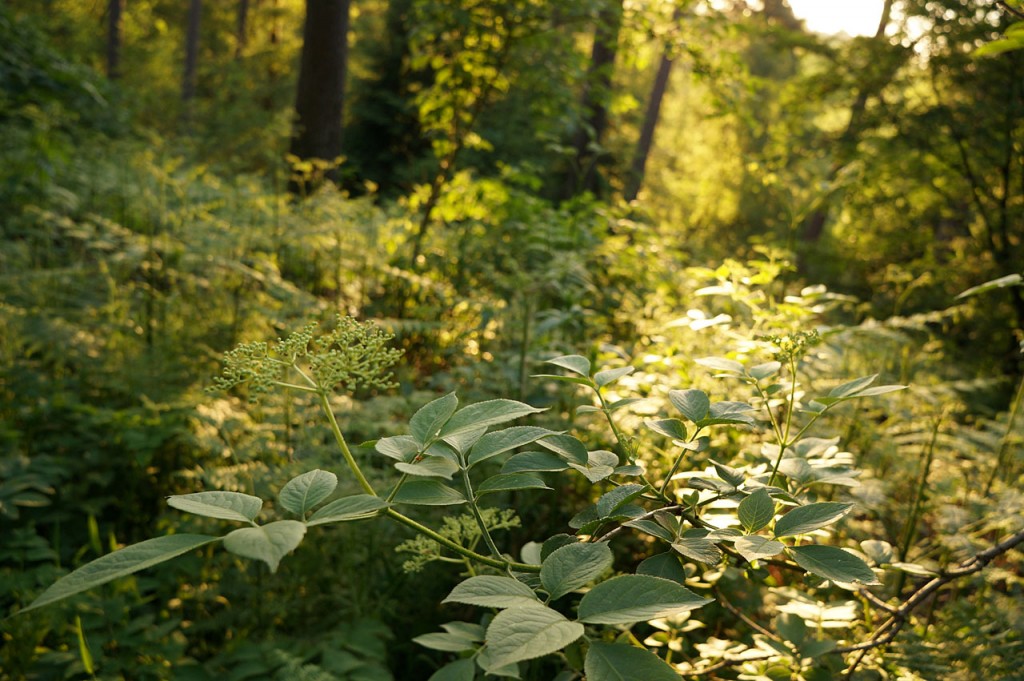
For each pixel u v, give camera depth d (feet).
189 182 16.01
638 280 17.66
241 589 8.09
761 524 3.62
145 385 11.16
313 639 7.52
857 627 6.93
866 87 29.94
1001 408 18.19
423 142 54.70
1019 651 5.90
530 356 11.15
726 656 5.82
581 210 21.09
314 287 15.39
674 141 91.40
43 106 24.71
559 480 9.48
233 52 90.12
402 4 55.93
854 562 3.24
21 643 7.06
